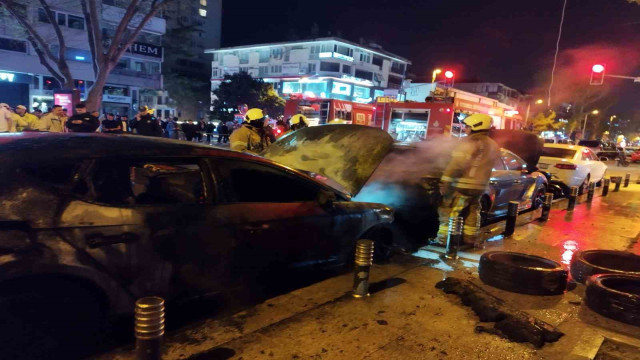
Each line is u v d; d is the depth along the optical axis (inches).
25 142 109.3
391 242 204.4
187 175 128.0
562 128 2253.9
